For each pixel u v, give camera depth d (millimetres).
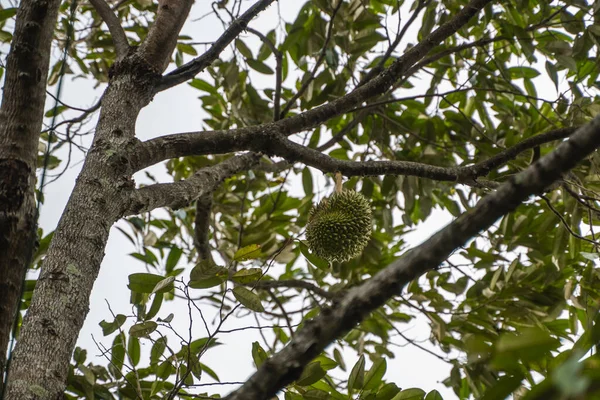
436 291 6926
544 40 6848
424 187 7211
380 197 7848
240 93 7340
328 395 4312
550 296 6625
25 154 3842
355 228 5227
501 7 6938
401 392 4242
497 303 6695
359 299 2285
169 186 4301
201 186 4641
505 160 5254
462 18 5562
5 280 3555
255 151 4711
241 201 8008
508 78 7172
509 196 2227
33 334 3082
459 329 6801
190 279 3740
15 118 3887
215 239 7793
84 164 3889
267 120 7383
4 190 3697
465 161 7152
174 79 4645
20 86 3922
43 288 3254
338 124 7914
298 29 7062
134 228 7430
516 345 1609
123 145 3973
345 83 7168
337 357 7152
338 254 5230
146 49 4484
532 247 6777
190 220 8156
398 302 7312
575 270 6676
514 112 7102
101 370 5617
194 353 4395
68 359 3096
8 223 3645
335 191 5344
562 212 6688
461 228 2264
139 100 4328
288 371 2244
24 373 2939
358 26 6941
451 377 6246
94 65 7816
